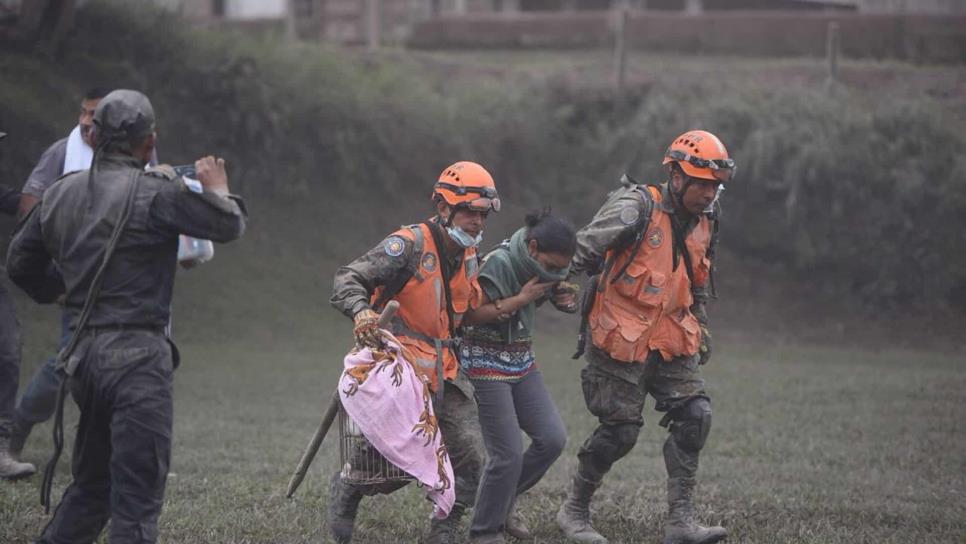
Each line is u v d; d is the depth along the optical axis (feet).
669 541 42.22
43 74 135.64
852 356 119.75
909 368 110.52
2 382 49.60
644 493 52.24
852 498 51.93
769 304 140.36
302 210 142.92
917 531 45.62
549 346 120.16
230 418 75.36
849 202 144.36
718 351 120.26
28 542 39.68
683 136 41.22
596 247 40.42
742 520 46.65
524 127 156.25
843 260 143.84
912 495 53.26
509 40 199.62
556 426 41.22
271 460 59.06
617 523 46.26
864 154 144.15
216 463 57.31
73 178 32.30
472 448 38.75
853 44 188.14
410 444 36.55
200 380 93.09
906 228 142.41
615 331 41.22
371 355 36.99
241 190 141.90
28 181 48.62
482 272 39.68
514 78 168.04
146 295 31.68
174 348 32.58
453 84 166.20
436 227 38.06
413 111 152.25
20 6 140.77
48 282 33.99
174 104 143.33
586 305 42.55
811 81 166.91
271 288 128.57
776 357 117.19
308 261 135.54
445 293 38.01
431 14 228.43
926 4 246.27
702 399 42.52
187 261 50.39
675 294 41.52
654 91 160.45
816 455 64.69
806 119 148.97
